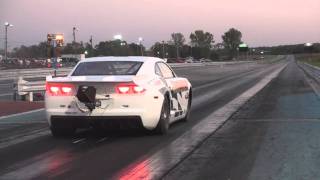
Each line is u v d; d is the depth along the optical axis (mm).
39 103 19797
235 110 16906
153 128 11109
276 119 14273
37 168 8203
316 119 14156
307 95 23359
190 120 14148
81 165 8391
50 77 11227
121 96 10578
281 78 43688
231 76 49750
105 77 10812
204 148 9828
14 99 22125
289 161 8539
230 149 9711
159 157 8984
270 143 10328
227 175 7590
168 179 7371
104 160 8781
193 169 8016
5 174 7793
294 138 10891
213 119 14391
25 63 92438
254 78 44625
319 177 7387
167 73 12602
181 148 9836
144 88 10688
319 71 42562
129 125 10789
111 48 120688
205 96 23516
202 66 98562
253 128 12500
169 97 11781
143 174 7695
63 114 10789
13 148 10047
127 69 11414
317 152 9312
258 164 8336
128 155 9203
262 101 20391
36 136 11500
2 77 44875
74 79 10773
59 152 9578
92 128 12438
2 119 14781
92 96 10547
